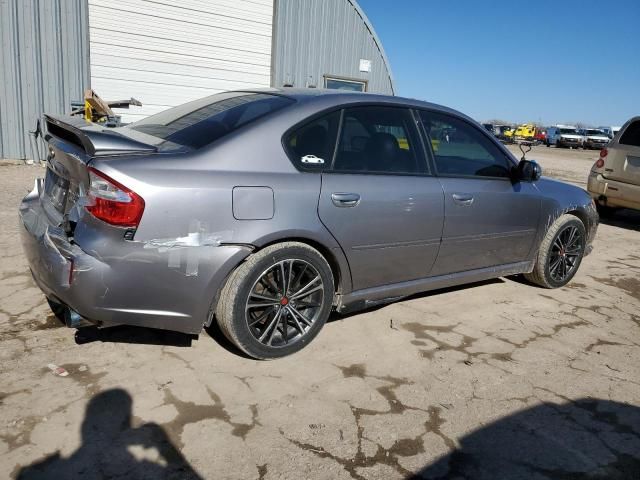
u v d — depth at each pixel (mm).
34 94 9625
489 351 3518
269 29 11609
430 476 2324
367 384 3002
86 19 9781
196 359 3111
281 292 3098
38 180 3545
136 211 2586
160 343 3254
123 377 2867
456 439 2588
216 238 2771
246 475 2242
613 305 4582
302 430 2559
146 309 2723
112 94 10328
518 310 4281
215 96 3857
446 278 3980
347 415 2705
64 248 2666
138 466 2244
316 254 3158
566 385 3156
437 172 3768
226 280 2912
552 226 4637
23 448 2295
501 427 2705
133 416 2555
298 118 3176
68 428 2438
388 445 2506
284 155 3062
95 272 2578
